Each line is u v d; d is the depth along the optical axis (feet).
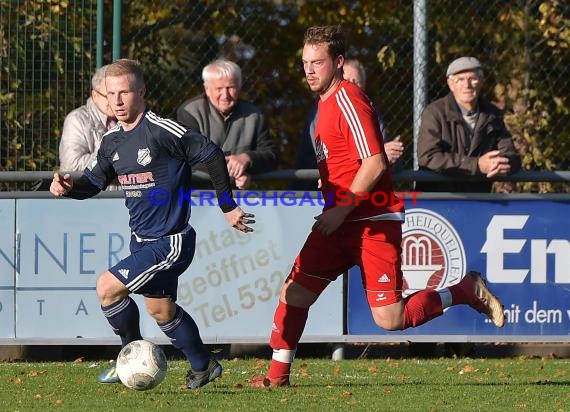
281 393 72.64
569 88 128.88
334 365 91.56
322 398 70.49
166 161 70.44
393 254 72.23
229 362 92.94
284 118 147.54
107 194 93.91
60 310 94.17
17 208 93.86
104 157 72.59
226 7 132.87
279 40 142.31
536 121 128.16
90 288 94.17
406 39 133.49
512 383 79.51
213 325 94.84
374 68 140.36
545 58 129.39
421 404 68.23
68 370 86.79
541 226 95.96
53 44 103.50
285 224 94.84
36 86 103.30
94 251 94.17
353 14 139.13
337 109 70.90
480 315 96.22
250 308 94.89
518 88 129.08
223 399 69.62
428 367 90.07
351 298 95.55
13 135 102.89
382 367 90.07
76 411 64.90
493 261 95.81
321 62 71.36
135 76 70.38
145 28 125.18
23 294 94.02
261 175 95.14
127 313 72.38
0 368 88.22
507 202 95.76
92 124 94.53
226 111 95.40
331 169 72.13
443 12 129.70
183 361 93.20
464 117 96.73
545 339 96.02
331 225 70.18
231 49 141.08
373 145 69.87
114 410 65.10
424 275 95.55
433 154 95.50
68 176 72.64
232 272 94.79
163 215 70.95
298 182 100.01
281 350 75.92
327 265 73.97
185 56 128.36
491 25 129.90
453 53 129.80
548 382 80.18
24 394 72.95
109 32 110.11
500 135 97.30
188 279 94.63
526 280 95.86
